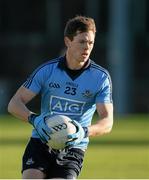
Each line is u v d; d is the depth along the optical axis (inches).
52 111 708.0
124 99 2955.2
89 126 684.7
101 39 3408.0
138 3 3378.4
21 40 3521.2
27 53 3521.2
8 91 3250.5
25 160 700.7
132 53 3063.5
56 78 703.1
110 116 696.4
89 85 701.9
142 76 3316.9
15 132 2048.5
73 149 700.7
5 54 3518.7
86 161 1391.5
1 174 1179.9
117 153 1536.7
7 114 3026.6
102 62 3403.1
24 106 696.4
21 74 3491.6
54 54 3513.8
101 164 1342.3
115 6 2999.5
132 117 2807.6
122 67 2962.6
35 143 705.0
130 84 3024.1
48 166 696.4
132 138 1881.2
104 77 703.1
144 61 3348.9
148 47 3358.8
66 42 691.4
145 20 3380.9
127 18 2989.7
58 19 3521.2
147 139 1855.3
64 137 655.1
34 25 3587.6
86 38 675.4
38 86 706.8
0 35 3563.0
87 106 707.4
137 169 1267.2
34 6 3585.1
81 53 679.1
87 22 677.3
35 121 670.5
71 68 701.3
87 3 3481.8
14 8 3595.0
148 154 1513.3
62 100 705.6
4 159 1408.7
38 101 2950.3
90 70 703.1
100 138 1881.2
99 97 701.9
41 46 3513.8
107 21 3432.6
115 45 2982.3
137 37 3368.6
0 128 2218.3
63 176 679.7
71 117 706.2
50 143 661.9
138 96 3265.3
